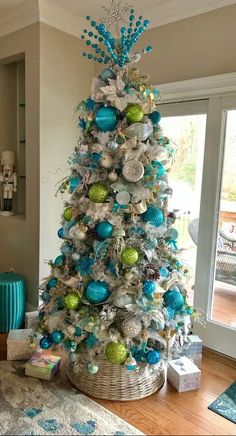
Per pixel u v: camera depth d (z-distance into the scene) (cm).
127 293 178
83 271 185
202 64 241
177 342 200
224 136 242
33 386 203
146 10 260
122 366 184
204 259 259
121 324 181
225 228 249
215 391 209
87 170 183
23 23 277
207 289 259
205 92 242
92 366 184
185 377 205
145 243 181
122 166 176
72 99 296
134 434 169
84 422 175
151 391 202
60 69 284
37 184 281
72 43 290
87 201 182
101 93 179
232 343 247
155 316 178
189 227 266
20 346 229
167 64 260
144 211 177
